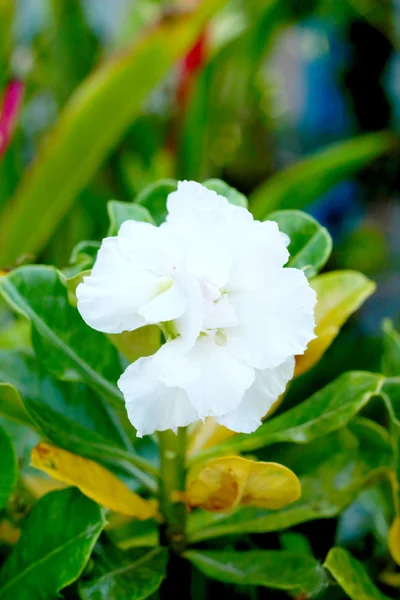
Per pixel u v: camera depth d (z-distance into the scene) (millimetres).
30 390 452
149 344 399
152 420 378
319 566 416
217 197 397
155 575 415
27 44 1006
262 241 387
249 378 378
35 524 409
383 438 448
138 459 438
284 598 452
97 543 424
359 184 1126
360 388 422
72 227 887
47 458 406
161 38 667
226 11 950
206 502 411
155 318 372
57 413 444
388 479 451
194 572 454
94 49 928
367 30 1095
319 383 699
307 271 435
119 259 386
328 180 891
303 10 1038
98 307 381
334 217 1152
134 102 712
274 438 421
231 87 1085
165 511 435
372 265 1105
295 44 1281
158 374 375
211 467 396
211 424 447
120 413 477
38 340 425
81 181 744
